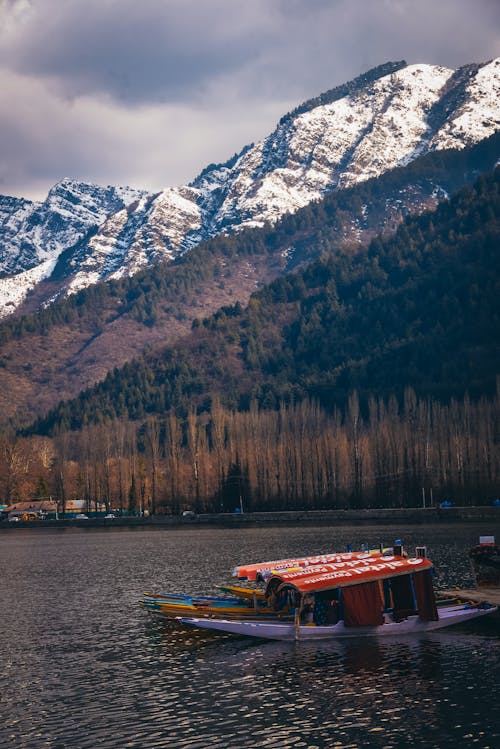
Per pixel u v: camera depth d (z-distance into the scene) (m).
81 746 49.41
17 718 54.38
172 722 52.78
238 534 193.38
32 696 58.81
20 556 156.62
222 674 62.41
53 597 99.81
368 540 158.62
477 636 70.88
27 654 70.50
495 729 50.12
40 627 81.38
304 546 151.75
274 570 74.75
